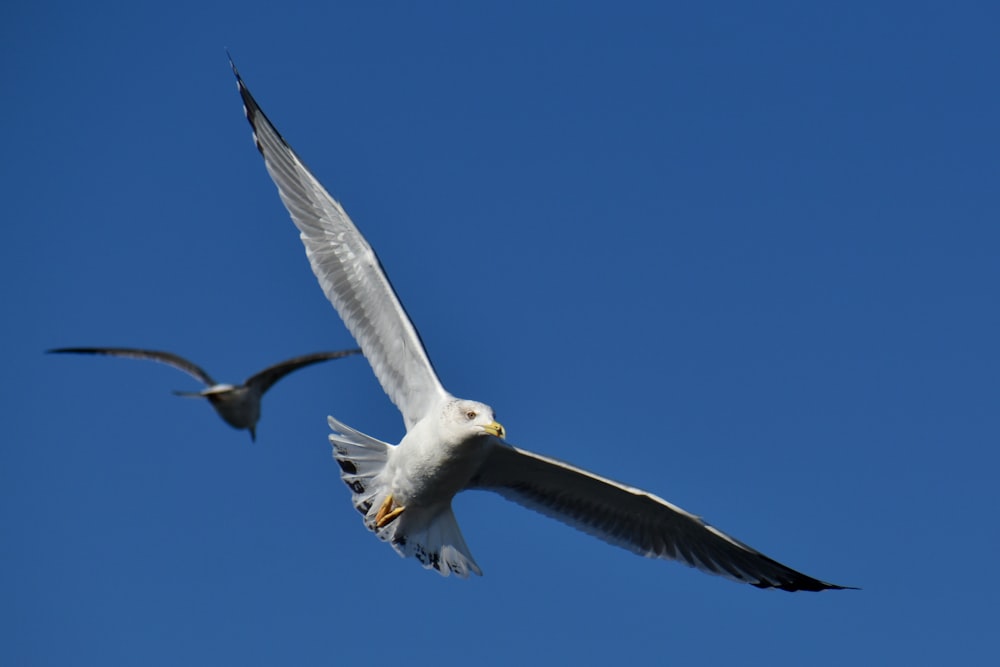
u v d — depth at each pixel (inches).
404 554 542.0
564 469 539.8
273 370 291.4
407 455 529.3
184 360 296.5
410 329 540.7
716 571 550.6
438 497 540.7
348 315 554.9
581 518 558.6
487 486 560.1
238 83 598.9
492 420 507.8
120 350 296.7
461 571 545.0
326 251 565.0
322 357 292.7
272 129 586.2
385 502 537.6
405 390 545.0
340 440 549.6
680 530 546.9
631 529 556.1
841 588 530.0
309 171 567.8
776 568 540.7
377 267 546.9
